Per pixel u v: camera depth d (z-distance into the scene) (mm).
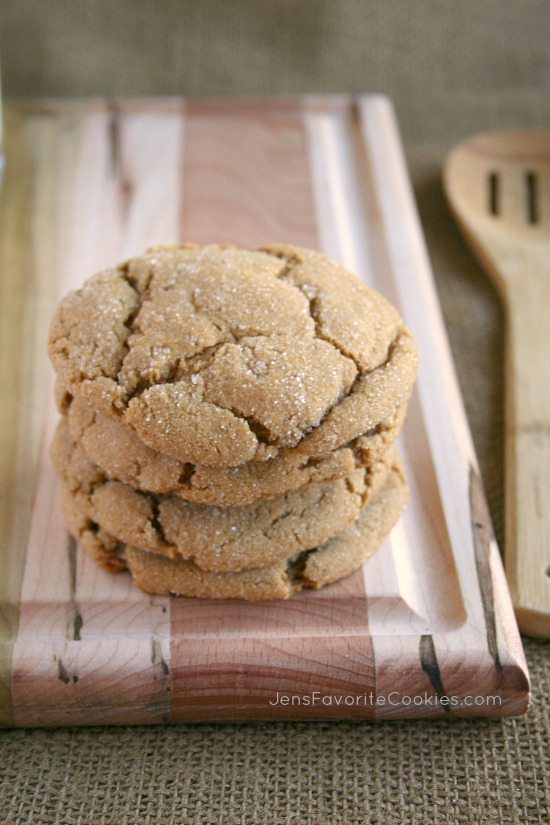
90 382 411
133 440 416
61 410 435
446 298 543
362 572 439
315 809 410
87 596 433
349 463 413
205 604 431
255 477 409
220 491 409
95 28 672
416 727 427
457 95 642
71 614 430
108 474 421
